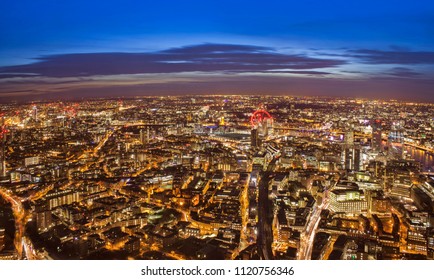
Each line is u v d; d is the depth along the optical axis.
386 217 173.00
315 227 162.25
